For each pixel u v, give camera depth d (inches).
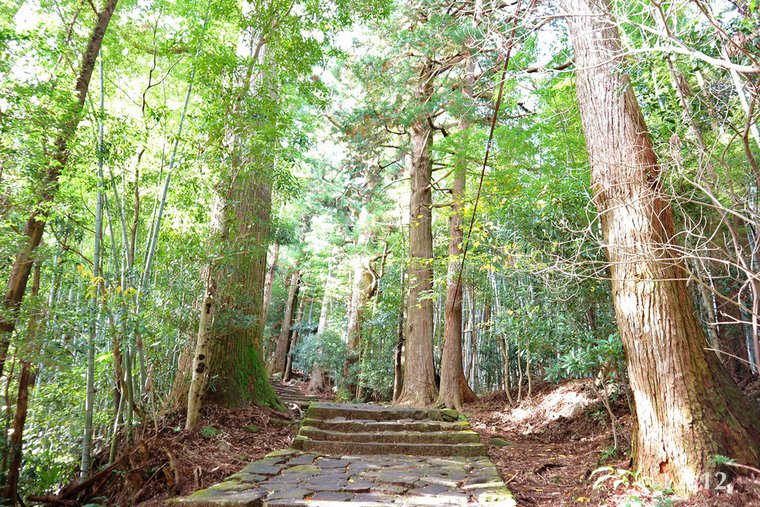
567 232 220.4
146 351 193.0
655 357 135.5
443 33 287.0
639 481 135.0
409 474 167.3
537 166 279.9
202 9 230.5
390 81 347.9
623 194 147.0
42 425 203.0
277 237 474.6
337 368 608.7
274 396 289.1
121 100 255.9
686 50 87.7
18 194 171.6
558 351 243.4
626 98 154.9
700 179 103.3
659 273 138.5
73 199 194.7
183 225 219.0
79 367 203.0
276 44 225.5
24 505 156.0
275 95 249.9
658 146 149.3
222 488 146.3
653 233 139.6
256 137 194.2
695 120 123.1
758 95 92.3
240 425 230.7
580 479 161.2
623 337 145.4
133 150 190.4
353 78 432.5
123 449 178.4
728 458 120.5
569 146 237.1
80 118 181.5
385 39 387.9
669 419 130.4
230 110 194.7
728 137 130.8
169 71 229.3
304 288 880.9
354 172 447.8
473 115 319.9
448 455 205.3
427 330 387.2
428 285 394.0
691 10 113.3
